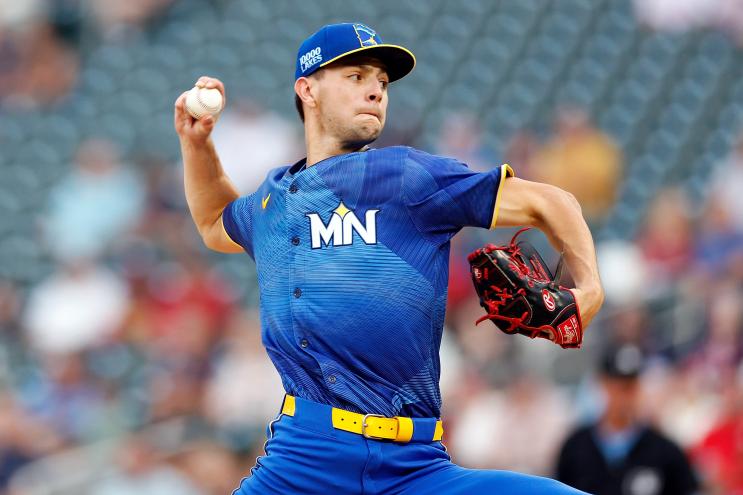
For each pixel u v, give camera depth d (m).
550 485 11.62
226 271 42.00
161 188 45.16
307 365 12.30
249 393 32.38
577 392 31.27
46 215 46.72
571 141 45.94
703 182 47.00
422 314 12.12
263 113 48.88
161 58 56.41
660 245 38.59
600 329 32.66
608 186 45.62
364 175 12.18
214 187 14.22
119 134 52.38
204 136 13.90
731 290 32.62
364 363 12.10
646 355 32.00
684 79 52.69
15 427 33.91
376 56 12.66
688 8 54.72
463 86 53.31
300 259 12.34
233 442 30.97
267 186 12.98
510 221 12.07
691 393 30.36
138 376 37.41
